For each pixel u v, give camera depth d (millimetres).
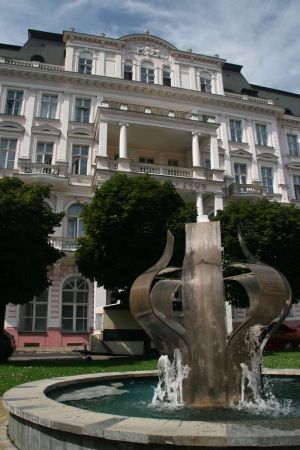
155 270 6176
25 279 14953
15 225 14867
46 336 23625
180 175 26422
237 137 33000
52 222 16844
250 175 31922
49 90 29031
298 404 5586
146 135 28047
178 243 17469
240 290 18750
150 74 32156
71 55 30312
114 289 18547
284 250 19172
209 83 33594
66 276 24859
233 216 20250
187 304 6023
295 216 20188
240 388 5527
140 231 16969
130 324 20453
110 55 31250
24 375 10203
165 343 5914
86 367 12156
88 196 26750
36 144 27656
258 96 37312
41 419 3947
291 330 21141
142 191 18109
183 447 3215
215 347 5668
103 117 25969
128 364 13141
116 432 3379
